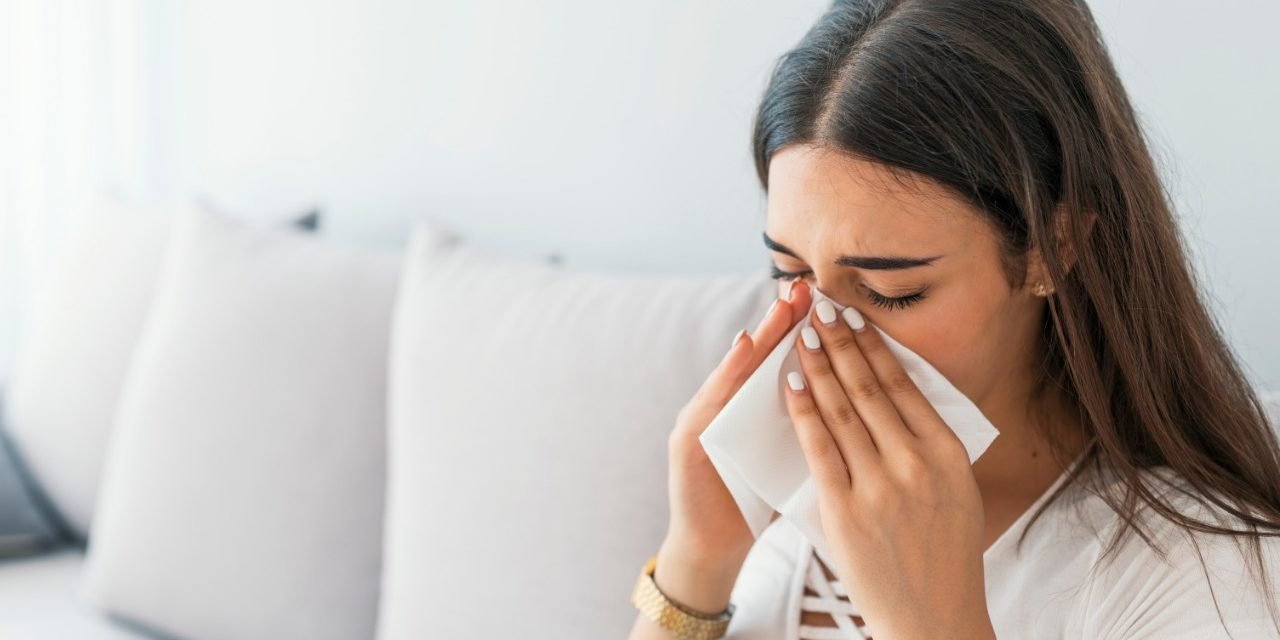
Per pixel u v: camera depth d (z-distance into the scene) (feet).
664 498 3.73
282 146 6.93
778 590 3.33
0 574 5.65
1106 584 2.76
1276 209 3.60
